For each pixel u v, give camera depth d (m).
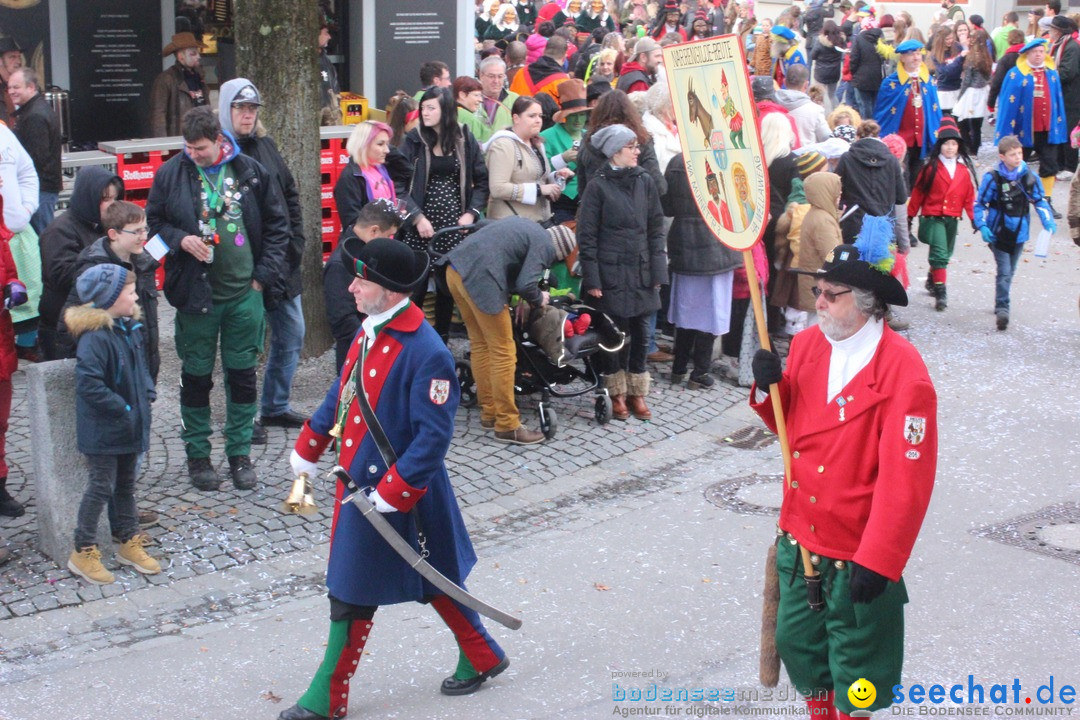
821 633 4.08
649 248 8.07
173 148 10.40
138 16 12.51
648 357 9.66
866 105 17.27
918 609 5.69
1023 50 15.96
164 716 4.71
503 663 4.92
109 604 5.67
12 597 5.64
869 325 3.93
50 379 5.73
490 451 7.71
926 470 3.78
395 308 4.47
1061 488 7.40
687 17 20.47
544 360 7.87
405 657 5.23
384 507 4.39
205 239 6.48
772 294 9.67
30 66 12.05
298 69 8.50
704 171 4.37
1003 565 6.23
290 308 7.54
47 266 6.70
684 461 7.86
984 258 13.59
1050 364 10.02
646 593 5.88
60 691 4.90
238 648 5.30
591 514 6.94
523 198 8.63
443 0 13.23
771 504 7.10
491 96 10.43
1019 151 10.60
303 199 8.73
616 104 8.20
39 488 5.93
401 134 9.45
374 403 4.47
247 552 6.22
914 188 11.41
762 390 4.07
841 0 23.45
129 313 5.63
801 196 9.43
